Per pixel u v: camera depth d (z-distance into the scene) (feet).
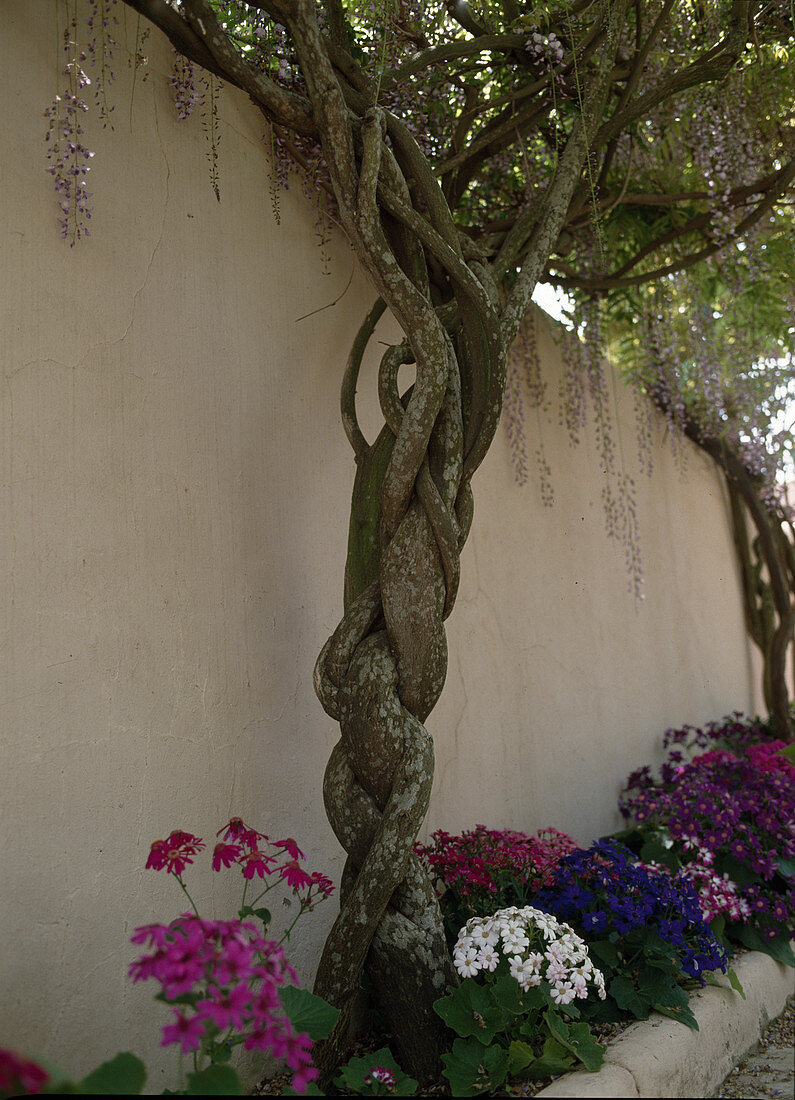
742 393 13.50
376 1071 5.78
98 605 6.27
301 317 8.45
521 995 6.41
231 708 7.16
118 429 6.59
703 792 10.43
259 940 5.31
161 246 7.15
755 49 10.50
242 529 7.50
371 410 9.18
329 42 7.60
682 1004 7.30
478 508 10.60
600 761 12.26
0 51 6.15
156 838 6.43
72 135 6.50
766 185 10.59
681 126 11.15
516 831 10.11
